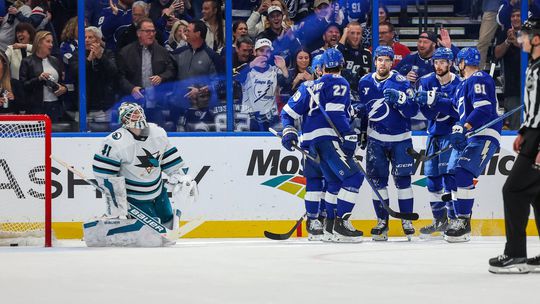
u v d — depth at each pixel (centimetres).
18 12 2109
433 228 2069
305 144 1925
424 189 2144
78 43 2117
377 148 1978
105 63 2127
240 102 2162
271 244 1866
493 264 1247
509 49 2216
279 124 2177
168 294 1048
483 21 2206
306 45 2177
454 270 1298
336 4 2178
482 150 1945
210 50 2150
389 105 1962
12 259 1520
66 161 2070
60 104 2122
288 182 2116
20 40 2111
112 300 999
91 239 1803
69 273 1291
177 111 2148
